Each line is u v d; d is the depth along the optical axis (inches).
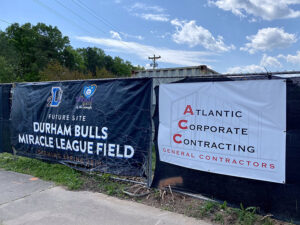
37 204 149.1
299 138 119.6
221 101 139.6
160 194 154.9
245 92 132.9
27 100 235.8
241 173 133.6
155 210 140.1
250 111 131.3
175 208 141.0
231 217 127.8
